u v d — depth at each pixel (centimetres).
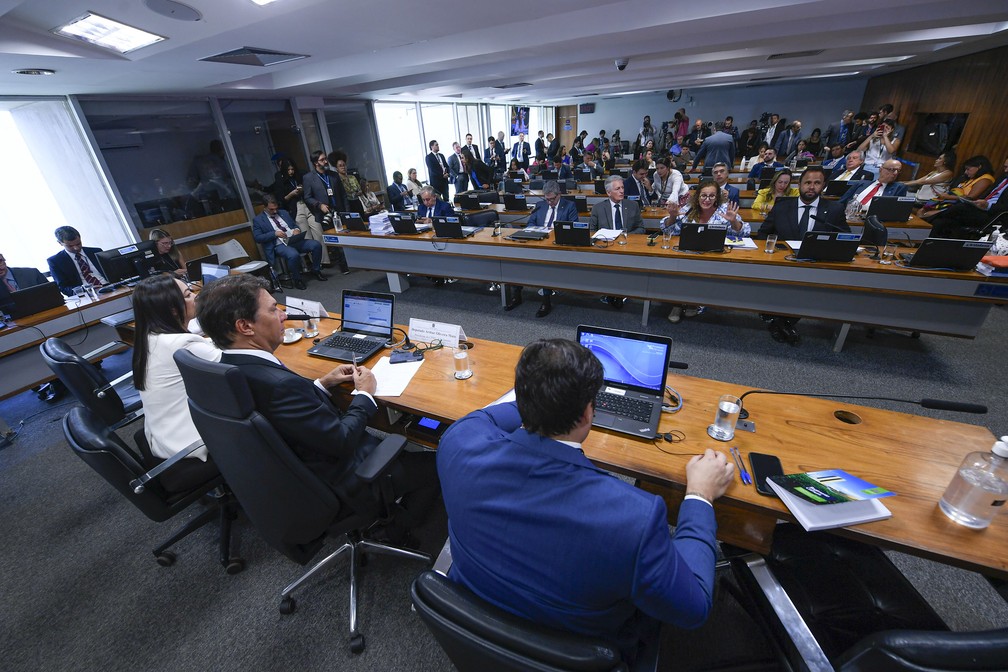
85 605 160
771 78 909
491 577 73
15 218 403
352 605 143
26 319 288
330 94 652
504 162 1060
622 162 1170
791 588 107
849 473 109
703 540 85
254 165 593
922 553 90
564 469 71
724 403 123
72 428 132
